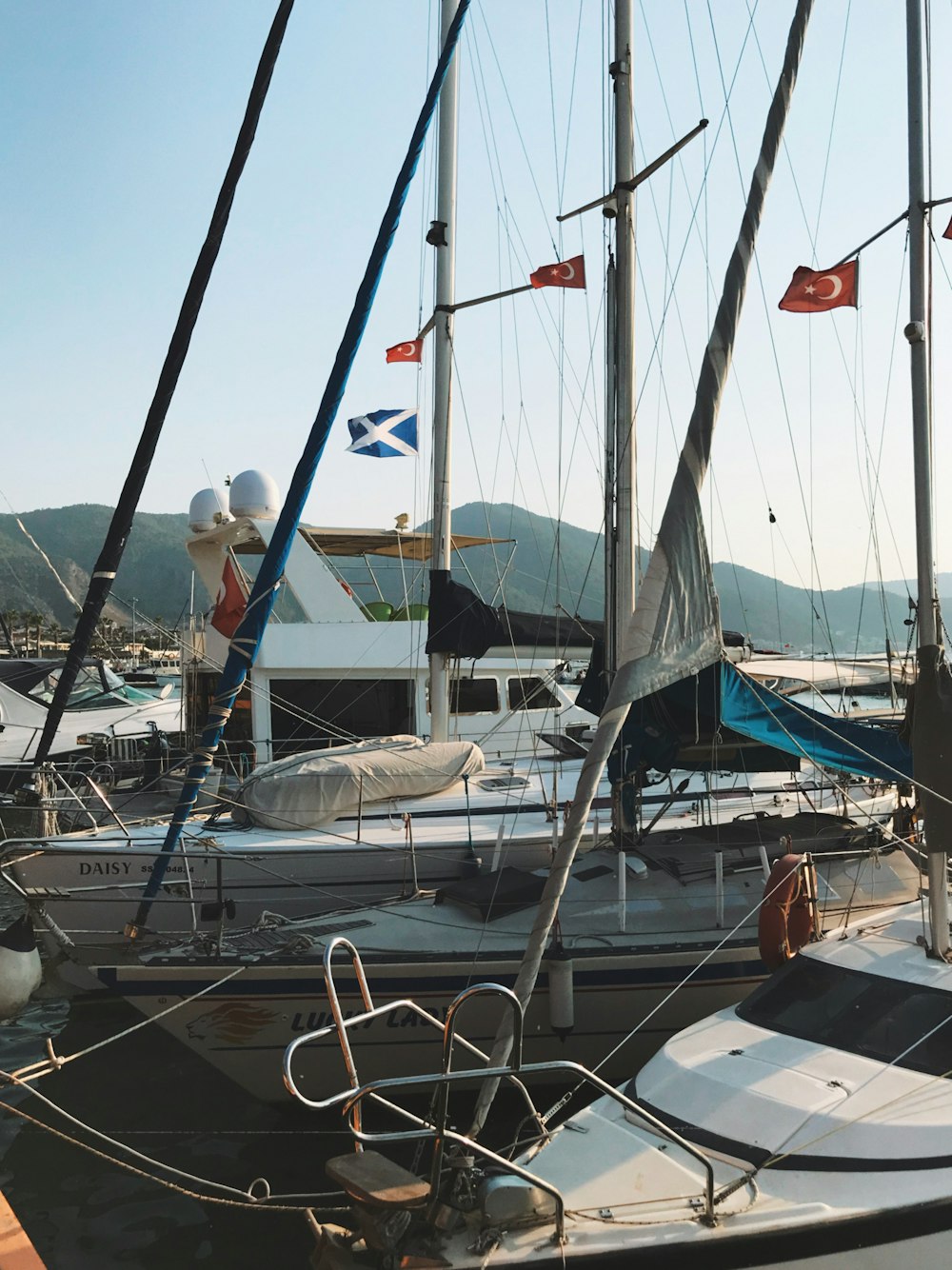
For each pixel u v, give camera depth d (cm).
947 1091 445
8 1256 372
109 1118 715
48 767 990
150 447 785
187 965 662
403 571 1472
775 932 635
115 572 789
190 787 728
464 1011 682
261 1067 673
